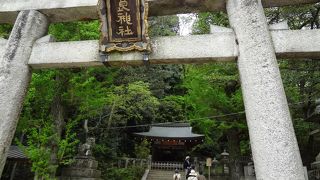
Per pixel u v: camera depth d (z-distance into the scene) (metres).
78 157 16.42
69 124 11.11
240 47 4.49
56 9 5.31
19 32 5.18
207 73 13.83
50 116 11.30
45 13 5.45
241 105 14.24
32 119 11.05
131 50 4.69
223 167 20.02
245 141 19.98
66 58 4.95
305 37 4.45
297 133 15.09
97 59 4.84
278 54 4.45
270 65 4.22
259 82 4.16
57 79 11.12
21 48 5.07
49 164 9.85
